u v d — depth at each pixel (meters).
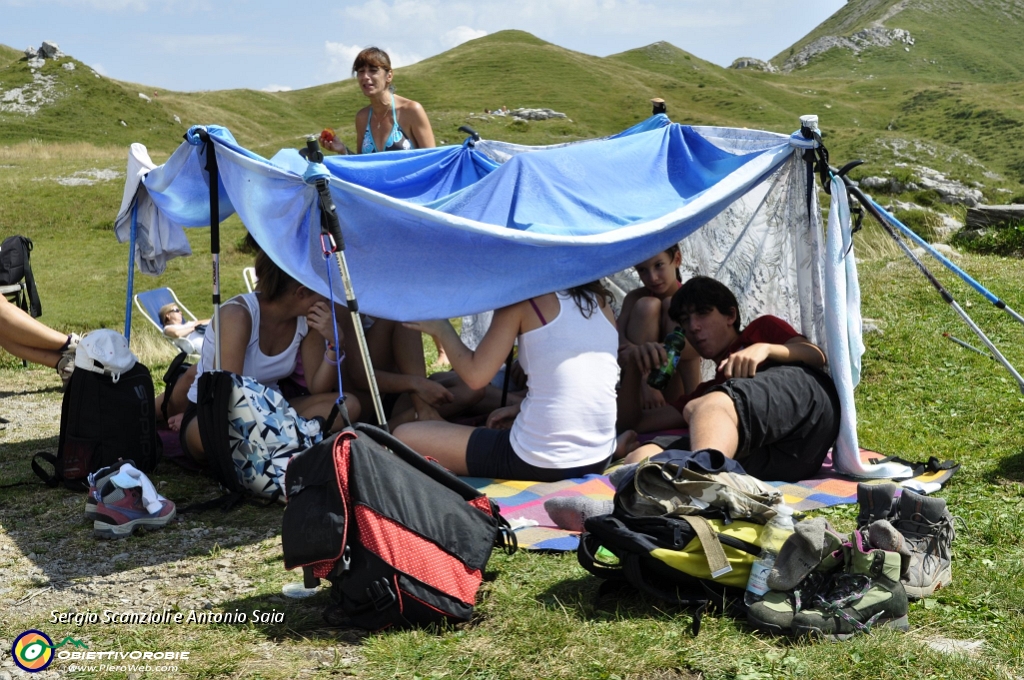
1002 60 178.25
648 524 3.24
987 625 3.11
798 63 182.62
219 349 4.82
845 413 4.74
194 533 4.24
